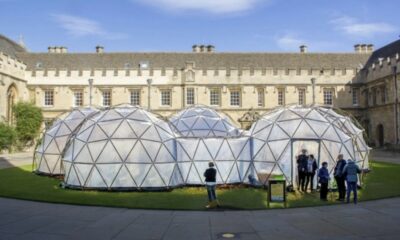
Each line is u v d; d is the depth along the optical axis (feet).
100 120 80.79
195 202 61.62
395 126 178.70
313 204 58.75
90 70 201.77
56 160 99.81
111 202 60.90
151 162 75.56
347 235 40.93
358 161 79.66
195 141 85.35
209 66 213.05
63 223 46.32
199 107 117.80
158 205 58.54
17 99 191.62
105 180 74.59
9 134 174.81
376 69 195.52
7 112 183.52
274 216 50.37
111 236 40.83
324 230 43.06
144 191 74.23
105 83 201.46
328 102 205.77
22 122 187.21
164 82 201.87
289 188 73.97
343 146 79.15
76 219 48.44
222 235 41.29
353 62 220.84
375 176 91.15
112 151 76.02
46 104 202.08
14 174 98.58
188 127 108.06
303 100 203.82
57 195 67.00
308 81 203.72
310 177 74.90
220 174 82.64
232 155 84.48
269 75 203.10
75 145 79.61
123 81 201.67
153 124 80.12
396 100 177.37
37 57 215.10
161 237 40.57
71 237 40.34
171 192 73.56
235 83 202.08
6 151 178.81
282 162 77.66
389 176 91.09
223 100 201.77
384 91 190.29
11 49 219.61
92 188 74.43
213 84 201.67
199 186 81.82
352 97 206.59
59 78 200.95
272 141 80.07
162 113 200.03
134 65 211.41
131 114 81.30
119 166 75.10
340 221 47.29
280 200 57.00
